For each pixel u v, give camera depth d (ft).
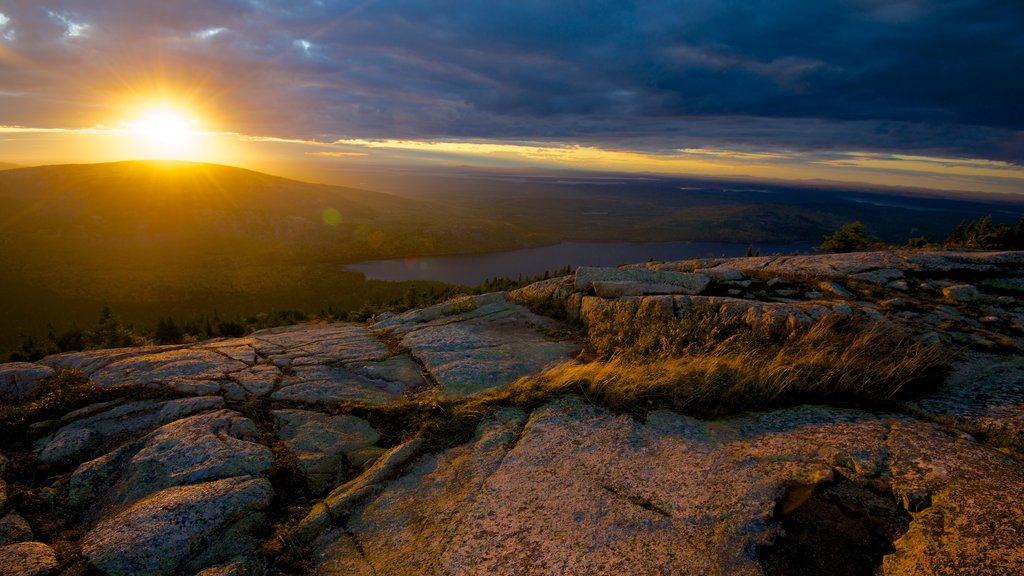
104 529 14.57
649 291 38.40
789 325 28.45
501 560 13.33
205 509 15.21
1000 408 18.03
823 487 14.65
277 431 20.89
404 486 17.19
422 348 32.40
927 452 15.66
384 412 22.34
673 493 15.24
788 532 13.12
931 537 12.10
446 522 15.10
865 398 20.24
